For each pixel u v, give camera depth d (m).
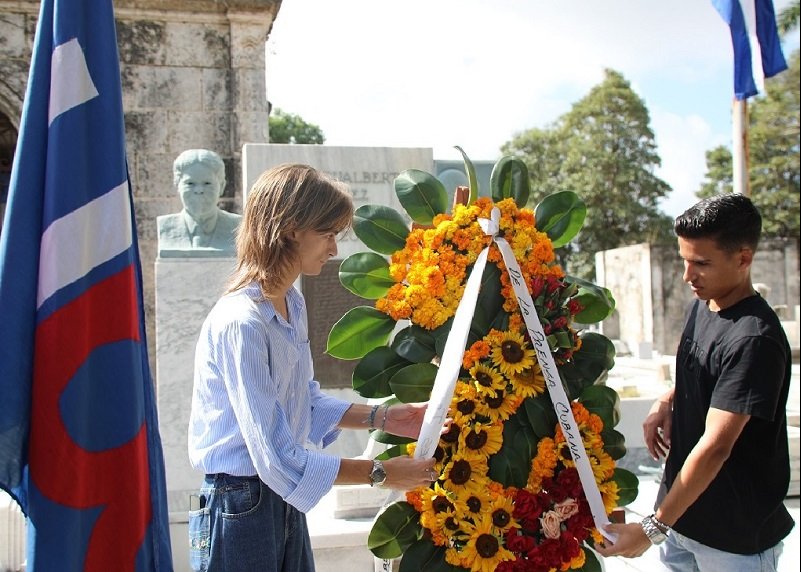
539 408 2.22
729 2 8.60
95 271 1.74
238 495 1.81
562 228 2.46
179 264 4.16
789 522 2.26
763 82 8.55
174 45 8.41
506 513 2.13
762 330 2.01
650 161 28.20
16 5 8.05
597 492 2.10
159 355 4.11
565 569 2.14
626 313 18.75
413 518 2.24
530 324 2.14
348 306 4.42
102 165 1.74
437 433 1.98
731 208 2.07
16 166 1.70
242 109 8.47
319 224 1.85
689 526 2.20
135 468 1.74
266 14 8.50
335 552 3.28
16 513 3.46
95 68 1.75
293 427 1.95
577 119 28.59
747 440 2.13
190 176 4.35
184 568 3.71
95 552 1.71
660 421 2.54
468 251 2.27
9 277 1.66
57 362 1.66
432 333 2.28
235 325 1.77
